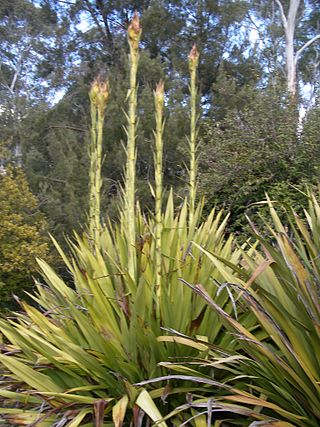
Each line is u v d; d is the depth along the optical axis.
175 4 18.86
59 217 14.85
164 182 14.17
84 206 14.34
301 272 2.78
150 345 3.11
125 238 3.91
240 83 18.91
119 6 20.83
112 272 3.79
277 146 7.78
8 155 15.23
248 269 3.77
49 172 17.50
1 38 27.73
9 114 22.55
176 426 2.92
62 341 3.21
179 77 17.53
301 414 2.76
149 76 16.03
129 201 3.50
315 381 2.51
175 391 2.96
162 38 18.94
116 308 3.46
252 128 8.16
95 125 4.16
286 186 7.15
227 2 18.56
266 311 2.82
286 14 23.34
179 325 3.29
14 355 3.70
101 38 22.66
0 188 13.21
